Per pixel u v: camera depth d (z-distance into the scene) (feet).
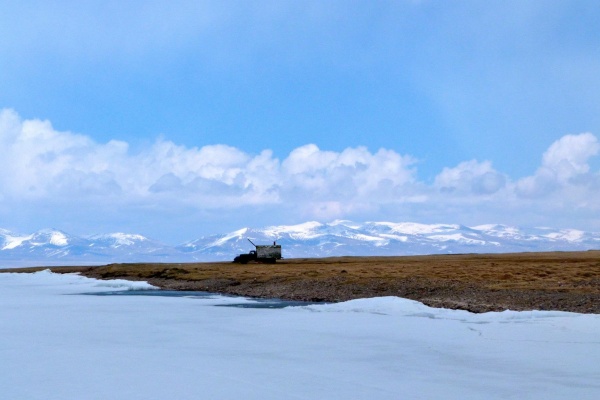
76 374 56.24
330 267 260.62
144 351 69.82
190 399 47.06
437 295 134.00
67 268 376.89
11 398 47.55
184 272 255.09
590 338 75.97
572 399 46.68
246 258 341.21
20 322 100.78
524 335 79.05
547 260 269.03
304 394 48.55
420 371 57.41
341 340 77.61
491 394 48.26
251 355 66.69
